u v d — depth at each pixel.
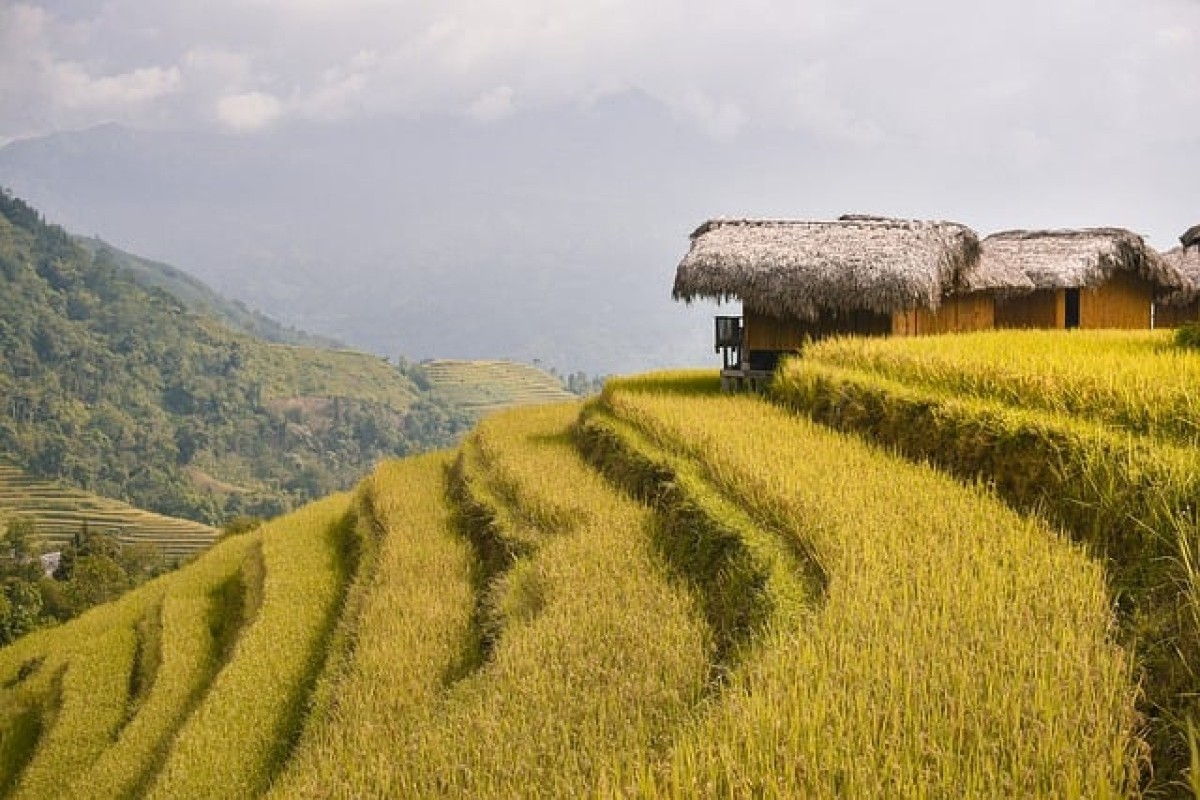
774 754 5.78
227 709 14.62
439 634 13.33
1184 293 31.19
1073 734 5.43
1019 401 12.37
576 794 6.40
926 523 9.70
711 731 6.30
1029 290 28.31
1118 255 29.28
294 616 18.45
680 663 8.77
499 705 8.83
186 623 22.81
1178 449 9.09
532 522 15.92
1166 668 6.51
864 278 22.05
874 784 5.24
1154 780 5.54
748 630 8.92
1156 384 10.62
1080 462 9.69
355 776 8.58
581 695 8.59
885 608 7.53
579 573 12.02
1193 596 6.83
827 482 11.54
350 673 12.77
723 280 23.12
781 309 22.81
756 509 11.45
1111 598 7.92
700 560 11.40
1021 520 9.73
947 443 12.48
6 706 22.98
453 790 7.52
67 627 31.12
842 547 9.20
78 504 145.38
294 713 14.44
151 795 12.56
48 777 17.97
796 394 18.12
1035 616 7.16
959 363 14.25
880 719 5.96
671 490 13.68
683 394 22.31
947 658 6.50
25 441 165.50
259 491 173.88
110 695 21.36
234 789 12.60
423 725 9.35
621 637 9.63
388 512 21.12
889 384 14.95
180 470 177.75
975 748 5.53
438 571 16.27
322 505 31.73
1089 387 11.36
